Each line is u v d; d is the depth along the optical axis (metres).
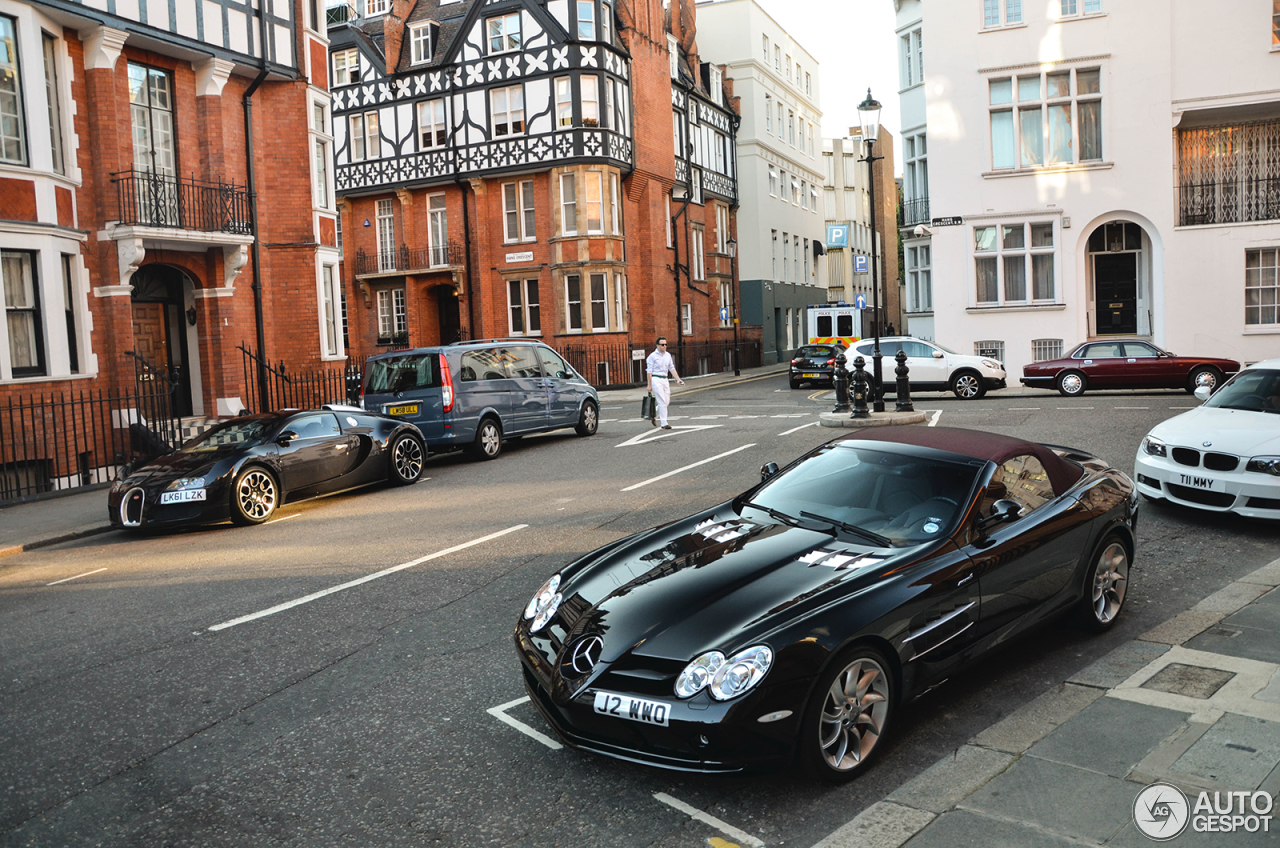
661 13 37.12
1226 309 22.80
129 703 5.30
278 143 19.58
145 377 16.45
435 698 5.14
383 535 9.61
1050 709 4.56
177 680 5.64
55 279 14.64
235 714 5.07
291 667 5.75
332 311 20.81
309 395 19.73
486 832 3.76
